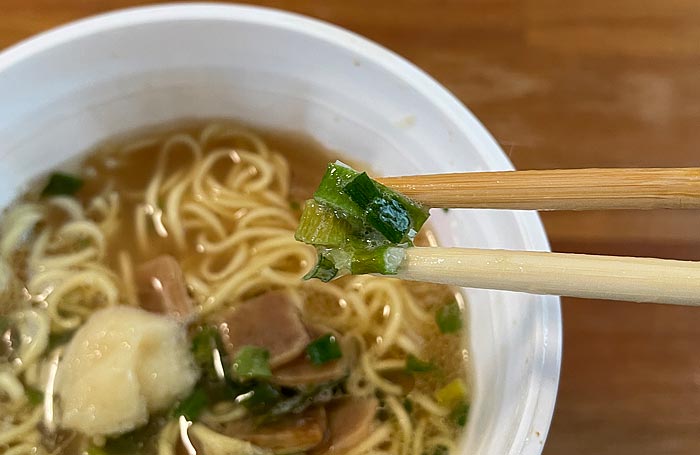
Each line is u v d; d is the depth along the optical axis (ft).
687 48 0.71
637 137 0.67
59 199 0.60
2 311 0.56
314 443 0.52
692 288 0.36
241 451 0.51
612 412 0.58
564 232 0.63
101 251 0.59
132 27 0.53
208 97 0.61
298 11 0.70
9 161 0.57
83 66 0.54
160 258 0.58
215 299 0.58
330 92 0.58
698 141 0.67
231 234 0.62
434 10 0.71
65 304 0.57
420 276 0.40
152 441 0.52
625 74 0.70
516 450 0.42
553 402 0.44
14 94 0.53
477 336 0.55
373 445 0.53
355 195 0.40
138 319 0.54
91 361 0.51
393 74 0.54
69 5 0.69
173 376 0.53
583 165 0.66
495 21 0.71
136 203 0.62
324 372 0.54
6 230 0.58
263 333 0.55
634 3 0.73
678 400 0.59
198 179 0.63
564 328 0.61
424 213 0.41
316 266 0.42
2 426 0.52
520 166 0.65
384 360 0.57
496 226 0.50
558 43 0.71
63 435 0.52
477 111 0.67
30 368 0.54
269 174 0.63
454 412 0.54
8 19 0.67
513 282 0.38
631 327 0.61
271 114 0.62
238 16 0.54
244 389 0.54
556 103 0.68
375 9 0.71
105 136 0.61
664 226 0.63
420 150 0.56
